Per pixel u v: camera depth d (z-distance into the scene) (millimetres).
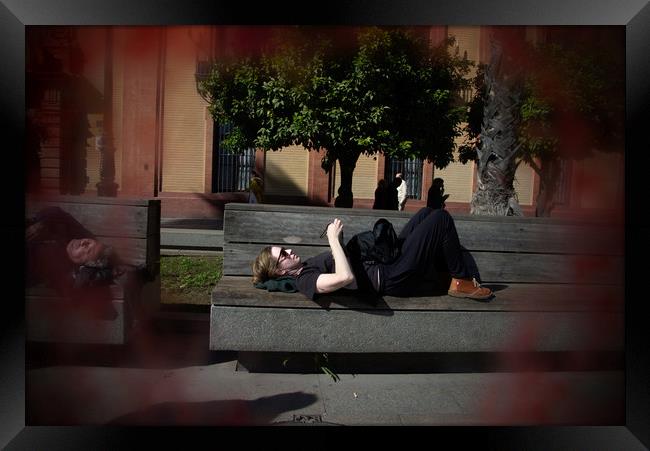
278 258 3312
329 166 8820
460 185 15742
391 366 3648
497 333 3336
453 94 8664
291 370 3582
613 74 7863
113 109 13867
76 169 12906
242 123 8406
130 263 4090
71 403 3010
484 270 4066
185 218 14719
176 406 3014
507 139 5367
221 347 3176
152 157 14266
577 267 4051
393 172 15758
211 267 6895
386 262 3260
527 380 3564
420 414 3012
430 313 3268
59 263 3348
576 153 9461
